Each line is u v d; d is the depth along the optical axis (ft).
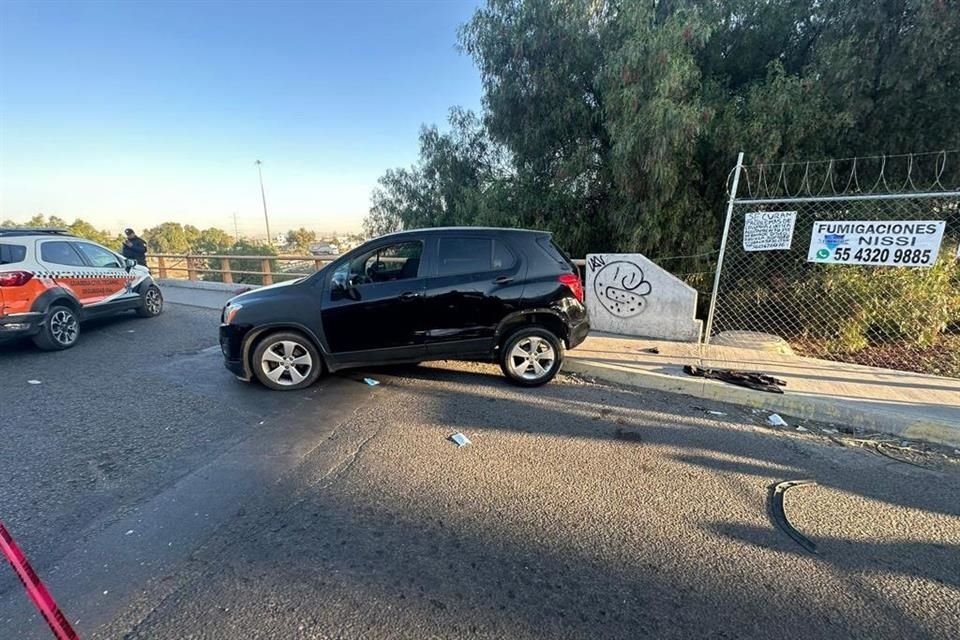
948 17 20.36
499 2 30.55
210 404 15.16
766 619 6.79
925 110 23.61
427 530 8.86
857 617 6.81
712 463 11.41
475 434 12.97
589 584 7.50
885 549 8.30
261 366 16.15
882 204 25.09
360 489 10.25
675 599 7.18
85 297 24.27
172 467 11.18
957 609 6.94
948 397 14.43
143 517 9.23
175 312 32.55
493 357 16.87
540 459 11.57
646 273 21.79
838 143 25.31
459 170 42.37
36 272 21.52
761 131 24.47
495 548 8.36
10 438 12.74
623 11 25.57
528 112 31.68
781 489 10.25
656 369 17.34
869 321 24.34
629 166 25.64
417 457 11.67
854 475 10.88
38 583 5.63
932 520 9.16
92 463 11.37
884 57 22.91
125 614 6.89
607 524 9.04
